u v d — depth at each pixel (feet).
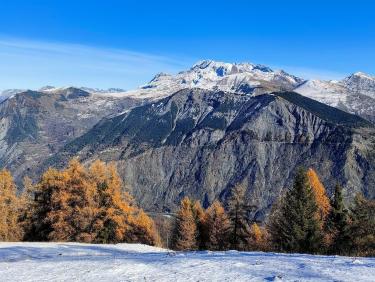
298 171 138.82
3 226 148.56
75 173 141.59
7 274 40.55
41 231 148.56
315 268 39.22
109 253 69.51
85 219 136.46
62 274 39.75
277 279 33.96
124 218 143.95
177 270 39.75
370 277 34.83
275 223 149.18
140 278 36.47
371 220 145.48
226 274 37.11
